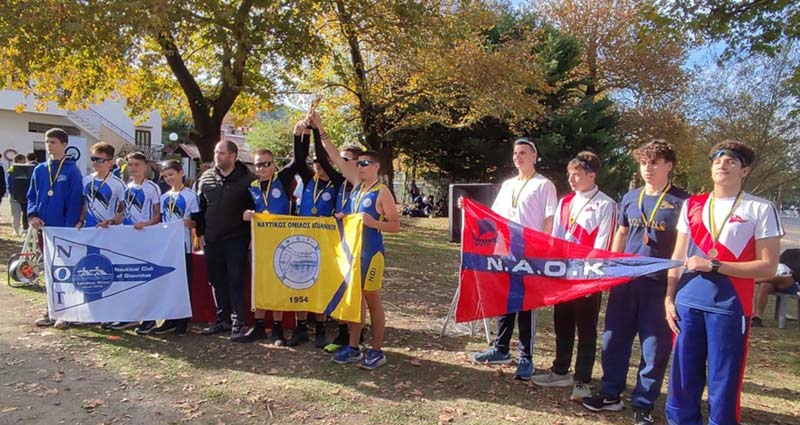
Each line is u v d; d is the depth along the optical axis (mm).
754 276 3258
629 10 27594
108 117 40094
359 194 4977
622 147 28375
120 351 5082
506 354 5191
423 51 14375
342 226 5055
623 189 23266
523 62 18516
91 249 5531
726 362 3326
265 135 34781
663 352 3854
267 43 11453
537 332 6527
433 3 14141
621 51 27984
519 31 23406
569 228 4586
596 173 4539
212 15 10672
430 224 21828
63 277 5535
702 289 3428
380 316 4934
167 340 5473
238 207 5426
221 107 13062
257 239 5297
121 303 5547
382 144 22031
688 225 3605
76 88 14688
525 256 4535
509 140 23438
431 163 27594
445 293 8602
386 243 14609
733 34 9758
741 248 3336
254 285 5320
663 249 3906
